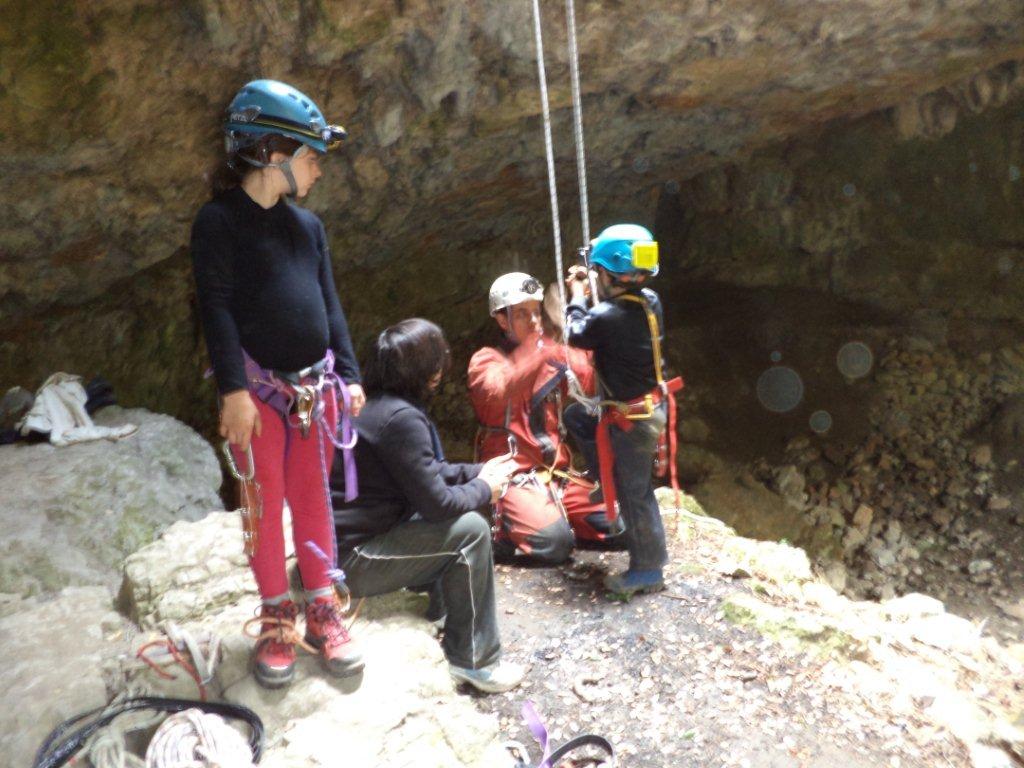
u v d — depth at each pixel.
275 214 2.05
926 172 9.45
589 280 3.22
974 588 6.50
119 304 5.44
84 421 3.87
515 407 3.76
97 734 2.04
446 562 2.67
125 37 3.54
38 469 3.47
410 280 8.34
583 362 3.78
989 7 5.59
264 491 2.12
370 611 2.80
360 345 8.18
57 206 4.14
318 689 2.31
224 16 3.65
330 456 2.29
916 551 6.87
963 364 8.66
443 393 8.31
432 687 2.46
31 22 3.34
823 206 9.69
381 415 2.57
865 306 9.51
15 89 3.45
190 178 4.45
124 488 3.48
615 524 3.54
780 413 8.31
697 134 7.52
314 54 4.04
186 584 2.65
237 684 2.29
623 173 8.41
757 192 9.76
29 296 4.80
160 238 4.85
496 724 2.44
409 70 4.50
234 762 1.97
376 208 6.35
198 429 6.45
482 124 5.37
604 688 2.82
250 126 1.94
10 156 3.67
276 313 2.01
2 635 2.45
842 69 6.38
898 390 8.41
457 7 4.10
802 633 3.06
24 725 2.07
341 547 2.68
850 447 7.93
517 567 3.65
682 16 4.66
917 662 3.32
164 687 2.26
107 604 2.69
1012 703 3.15
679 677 2.87
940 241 9.50
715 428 8.12
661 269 10.45
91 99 3.63
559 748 2.49
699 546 3.79
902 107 8.87
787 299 9.64
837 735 2.65
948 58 6.71
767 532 6.99
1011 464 7.63
